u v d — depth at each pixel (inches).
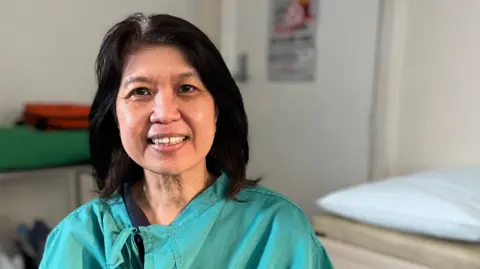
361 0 69.2
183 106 25.3
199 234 26.9
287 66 81.6
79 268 27.4
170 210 28.8
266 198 29.8
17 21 67.2
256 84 87.9
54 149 57.2
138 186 30.9
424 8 62.9
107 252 26.9
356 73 70.7
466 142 60.2
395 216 43.8
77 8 74.1
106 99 27.8
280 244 27.6
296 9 78.9
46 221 74.8
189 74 25.4
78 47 74.9
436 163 63.6
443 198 42.6
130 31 26.0
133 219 28.2
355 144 71.7
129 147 26.0
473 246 40.1
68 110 61.5
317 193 78.4
